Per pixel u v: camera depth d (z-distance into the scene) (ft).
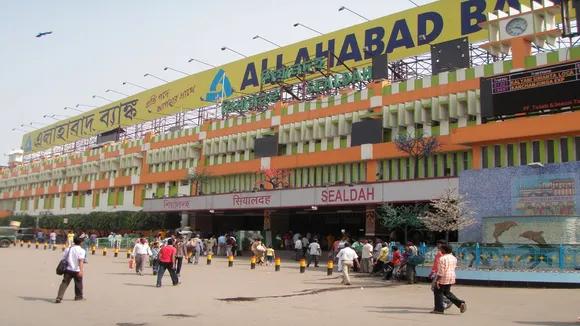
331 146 135.64
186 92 200.34
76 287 48.16
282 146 149.38
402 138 111.96
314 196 117.80
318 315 42.29
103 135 235.61
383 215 104.42
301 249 112.98
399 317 41.42
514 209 83.71
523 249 64.39
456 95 110.93
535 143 89.86
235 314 42.39
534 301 51.55
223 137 167.43
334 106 135.23
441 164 111.65
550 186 80.43
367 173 124.36
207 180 169.68
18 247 171.12
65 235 209.15
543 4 102.06
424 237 111.86
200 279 72.95
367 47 141.49
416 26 132.98
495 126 90.74
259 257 103.35
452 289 61.98
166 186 188.14
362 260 85.51
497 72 105.40
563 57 96.84
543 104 85.10
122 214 190.29
